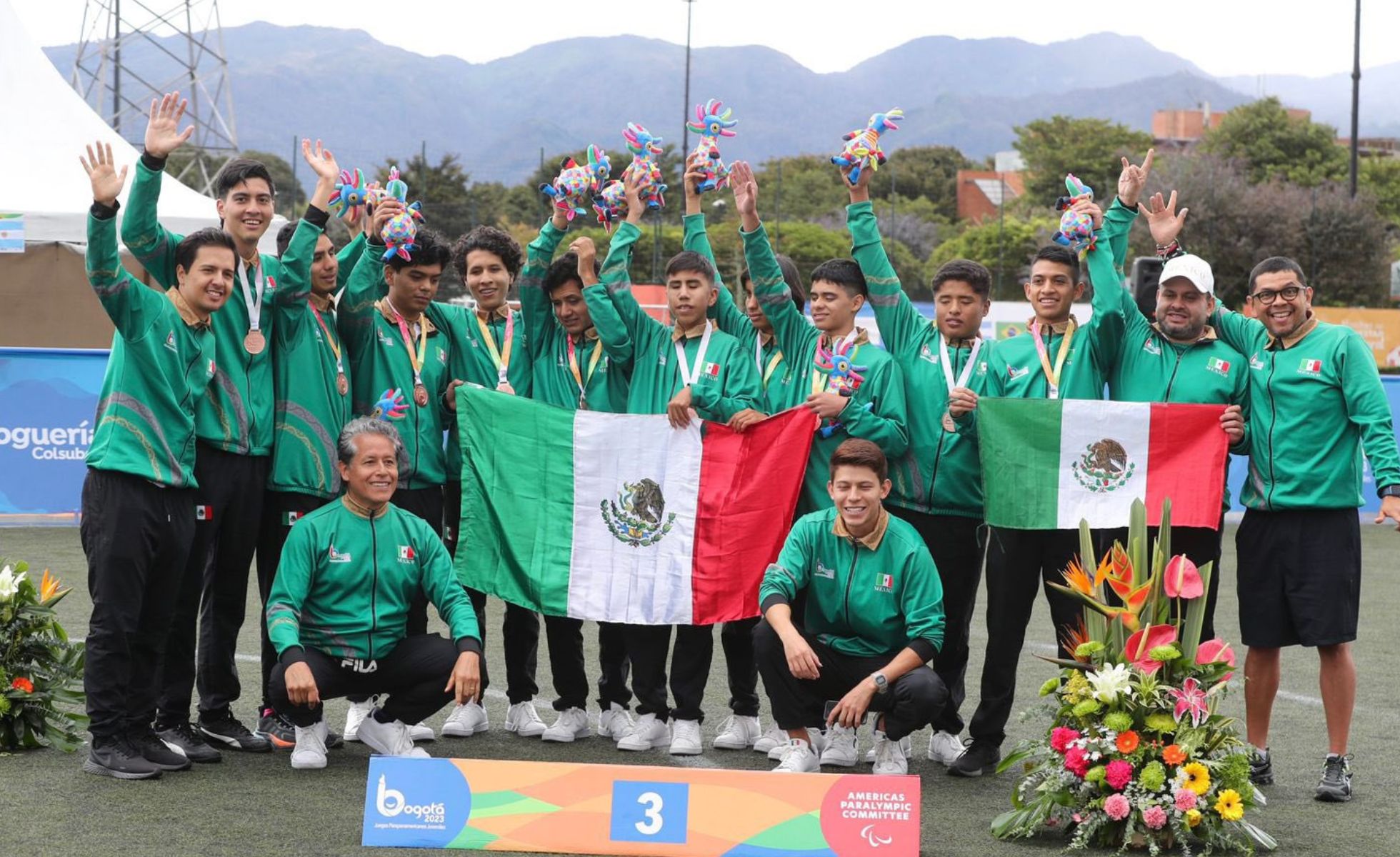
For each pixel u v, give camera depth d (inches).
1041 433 237.8
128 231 218.5
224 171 232.7
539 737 258.5
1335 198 1608.0
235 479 228.5
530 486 249.6
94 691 216.7
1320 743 262.8
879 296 253.1
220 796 208.1
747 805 185.5
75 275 581.9
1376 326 1015.0
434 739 253.4
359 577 226.2
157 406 214.5
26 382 484.1
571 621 254.1
